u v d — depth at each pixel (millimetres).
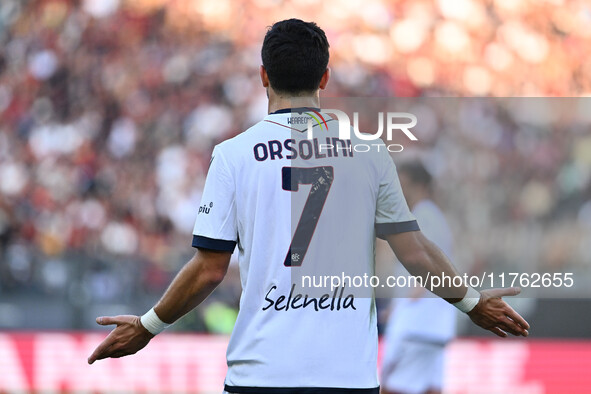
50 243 33500
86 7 40125
